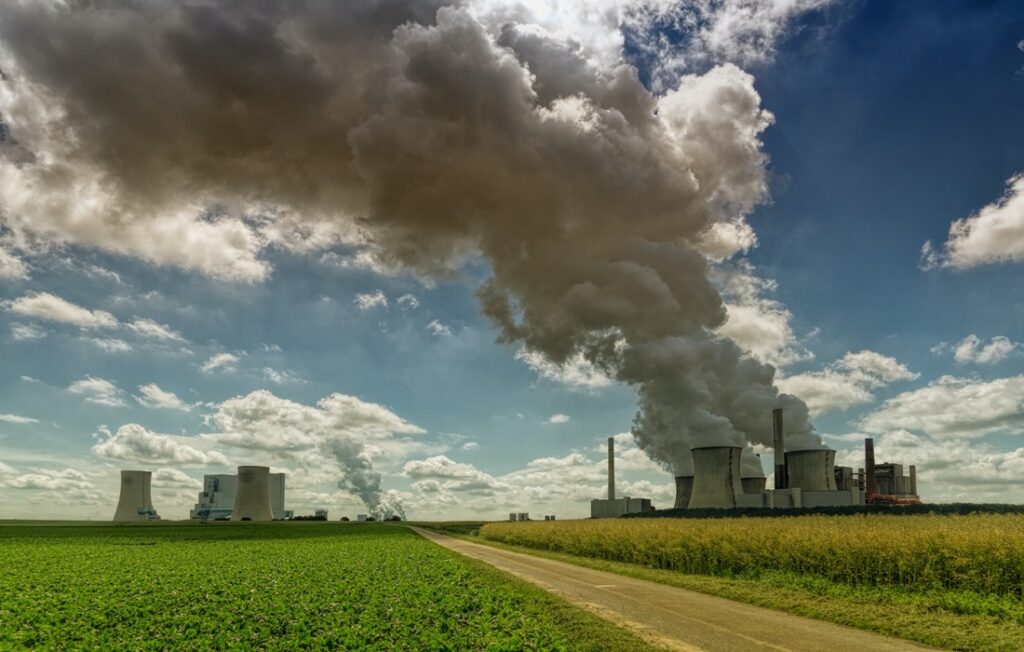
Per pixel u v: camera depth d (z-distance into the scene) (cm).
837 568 2762
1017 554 2286
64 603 2259
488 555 4934
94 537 8969
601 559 4394
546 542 5756
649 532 4134
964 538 2470
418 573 3084
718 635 1702
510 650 1425
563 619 1905
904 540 2612
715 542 3356
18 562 4159
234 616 1936
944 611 2038
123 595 2444
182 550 5497
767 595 2405
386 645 1538
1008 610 1953
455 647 1512
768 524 4097
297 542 6788
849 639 1662
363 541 6838
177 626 1822
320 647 1544
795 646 1576
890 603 2214
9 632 1767
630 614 2030
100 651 1530
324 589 2469
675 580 2981
